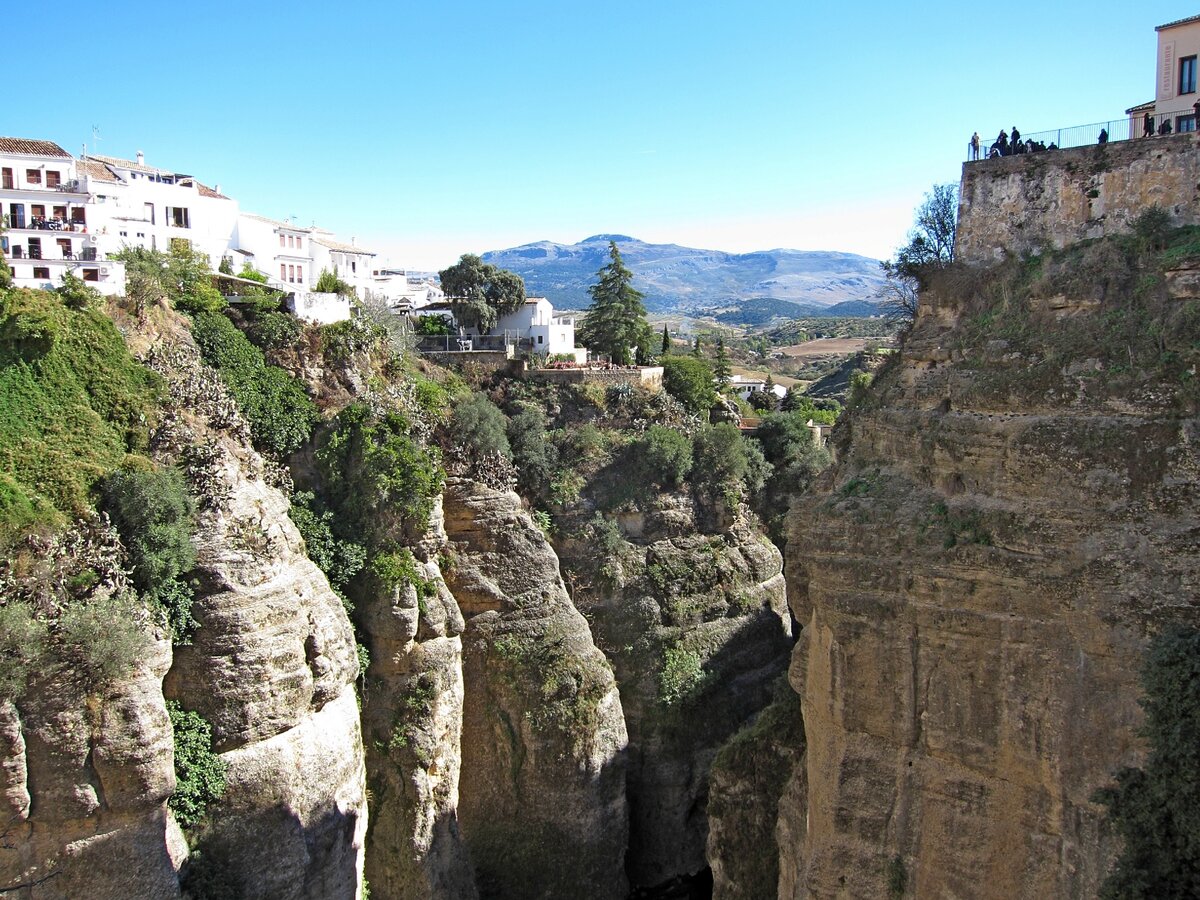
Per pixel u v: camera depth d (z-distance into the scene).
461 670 46.69
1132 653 20.17
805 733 29.64
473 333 76.75
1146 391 21.05
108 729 29.39
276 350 47.84
